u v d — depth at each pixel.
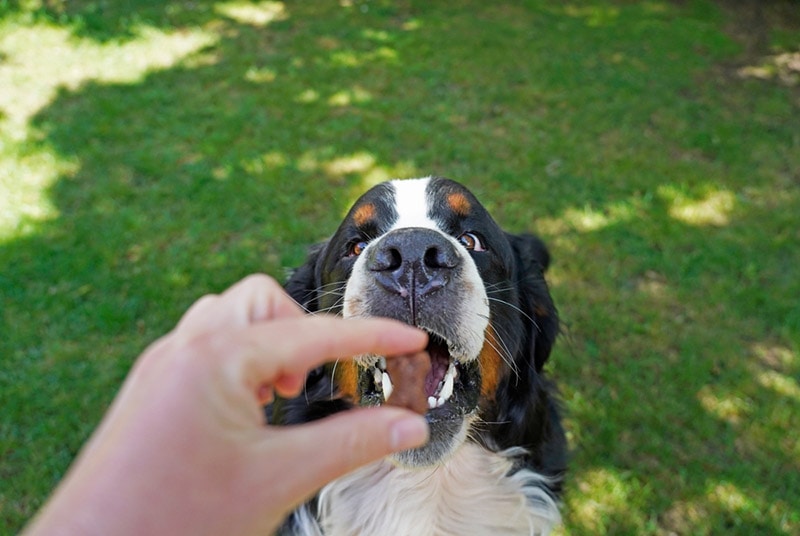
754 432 0.78
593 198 1.15
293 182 1.15
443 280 0.41
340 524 0.54
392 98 1.45
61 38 1.67
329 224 1.06
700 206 1.15
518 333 0.56
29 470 0.71
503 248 0.56
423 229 0.42
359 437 0.19
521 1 2.08
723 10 2.12
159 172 1.17
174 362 0.17
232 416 0.18
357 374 0.48
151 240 1.02
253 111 1.37
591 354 0.87
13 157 1.19
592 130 1.37
